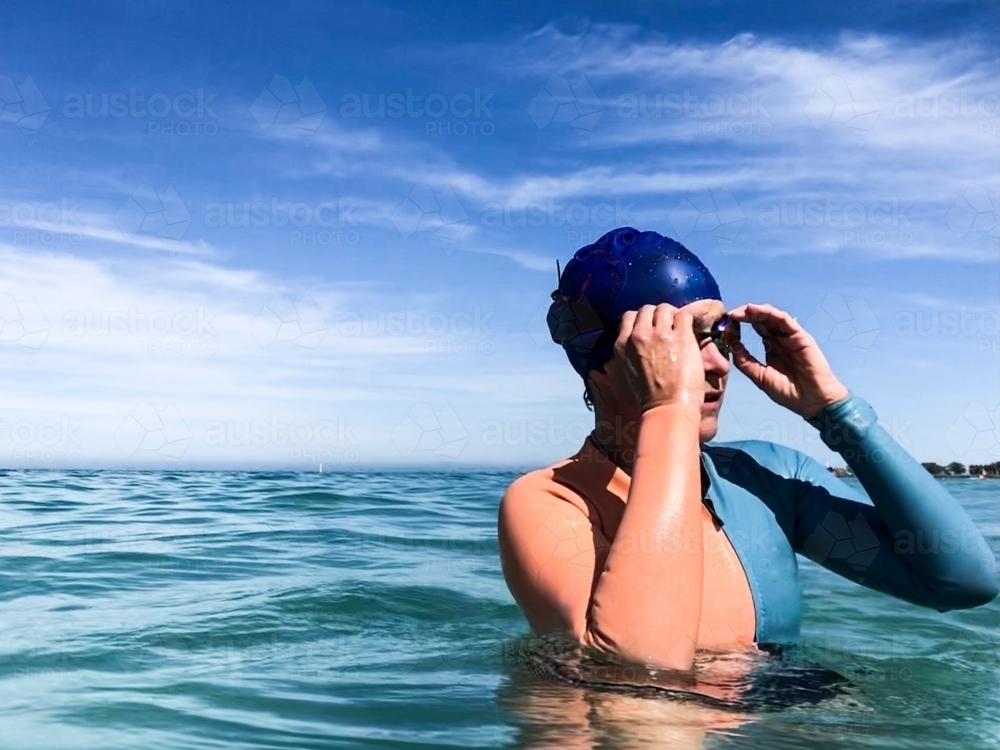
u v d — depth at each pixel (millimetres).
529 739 1510
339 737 1571
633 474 1722
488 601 2961
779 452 2209
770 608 1926
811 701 1747
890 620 2787
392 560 3941
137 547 4305
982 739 1593
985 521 4773
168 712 1728
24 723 1657
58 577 3490
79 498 7219
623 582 1627
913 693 1865
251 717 1693
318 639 2439
